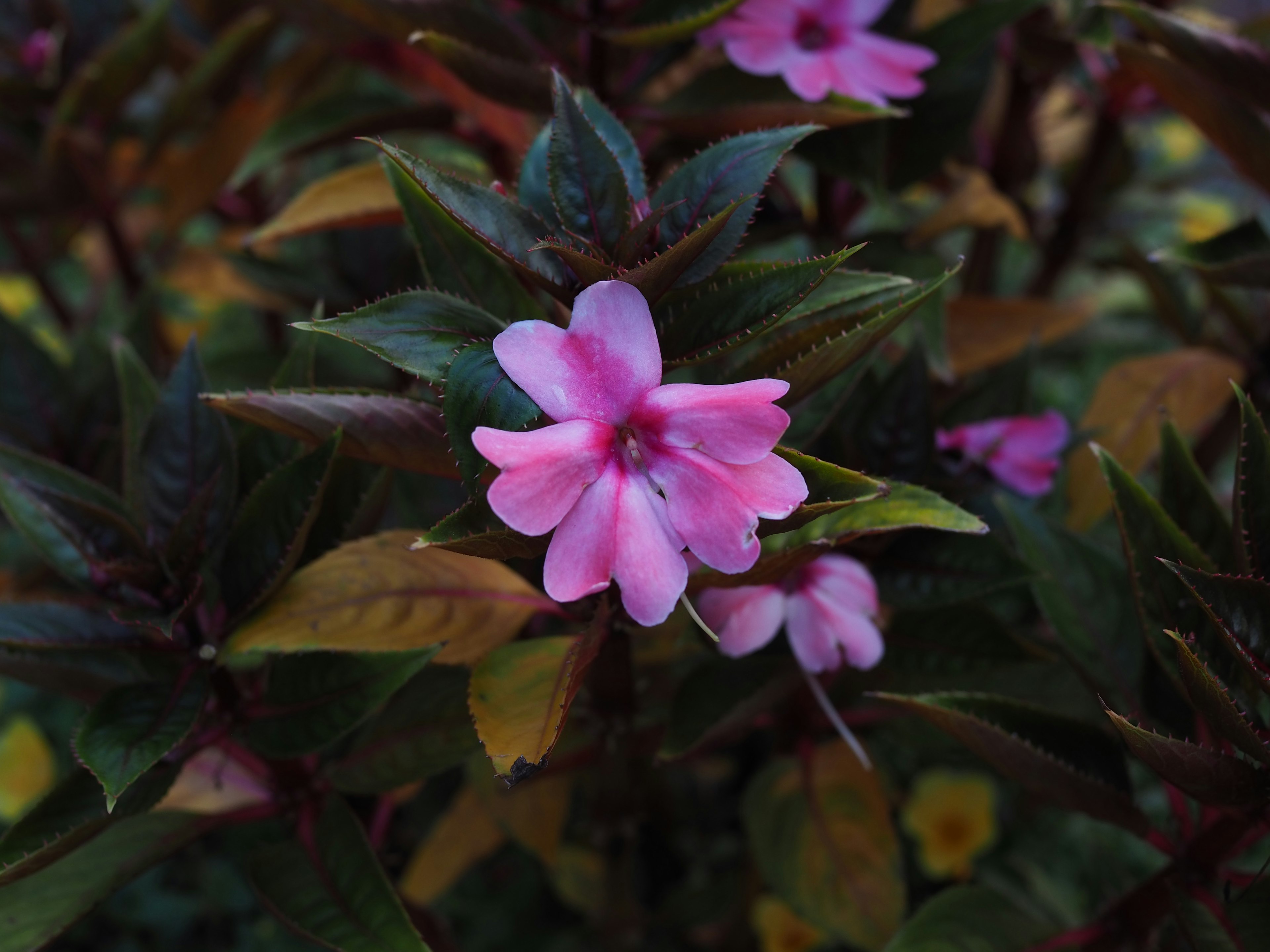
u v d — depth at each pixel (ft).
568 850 1.84
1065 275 2.17
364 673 1.15
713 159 1.03
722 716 1.22
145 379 1.27
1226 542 1.18
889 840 1.44
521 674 1.10
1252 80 1.26
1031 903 1.71
